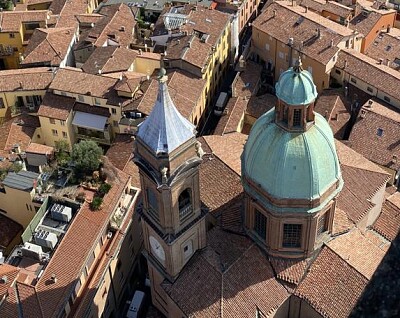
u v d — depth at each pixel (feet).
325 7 418.72
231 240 226.58
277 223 208.85
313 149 195.93
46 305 217.15
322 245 222.28
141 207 216.33
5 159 307.37
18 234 281.54
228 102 371.35
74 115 351.67
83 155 272.31
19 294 219.20
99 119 347.56
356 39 385.29
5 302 217.36
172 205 194.90
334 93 363.97
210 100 394.73
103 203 258.37
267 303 212.23
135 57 381.60
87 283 238.68
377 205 251.19
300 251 217.56
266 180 202.49
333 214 217.36
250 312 208.54
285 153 195.72
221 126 348.38
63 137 352.28
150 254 226.58
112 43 401.70
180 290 215.92
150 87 347.15
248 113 366.43
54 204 253.65
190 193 200.34
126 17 424.87
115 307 266.57
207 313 207.10
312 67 373.40
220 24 401.29
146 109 335.47
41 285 222.28
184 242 210.79
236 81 387.75
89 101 350.84
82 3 460.55
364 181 248.73
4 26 416.26
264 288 215.10
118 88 342.64
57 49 390.83
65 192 263.49
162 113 180.14
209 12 409.08
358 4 423.64
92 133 352.08
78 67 404.77
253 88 383.65
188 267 218.79
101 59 375.04
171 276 218.38
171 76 359.66
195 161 190.39
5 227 281.33
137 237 280.92
